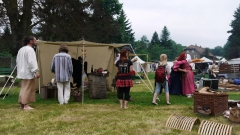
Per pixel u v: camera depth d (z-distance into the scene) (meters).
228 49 62.25
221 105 5.60
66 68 6.78
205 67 25.55
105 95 8.15
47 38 20.03
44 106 6.55
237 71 14.77
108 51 10.52
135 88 11.59
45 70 9.48
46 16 19.00
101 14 23.67
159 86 6.99
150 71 35.88
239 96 8.83
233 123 4.91
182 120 4.62
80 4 21.48
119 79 6.27
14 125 4.65
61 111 5.89
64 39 20.20
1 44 18.67
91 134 4.17
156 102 7.37
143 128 4.52
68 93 7.03
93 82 8.02
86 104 6.93
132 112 5.86
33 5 18.36
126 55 6.38
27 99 6.03
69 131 4.32
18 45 18.44
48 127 4.55
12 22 18.48
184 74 8.65
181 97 8.49
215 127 4.21
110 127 4.57
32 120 5.03
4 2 17.28
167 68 6.90
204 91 5.85
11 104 6.79
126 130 4.39
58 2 18.88
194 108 5.85
